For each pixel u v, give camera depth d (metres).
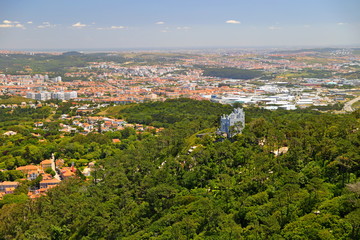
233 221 173.88
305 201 179.12
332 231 155.62
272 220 166.38
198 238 170.25
